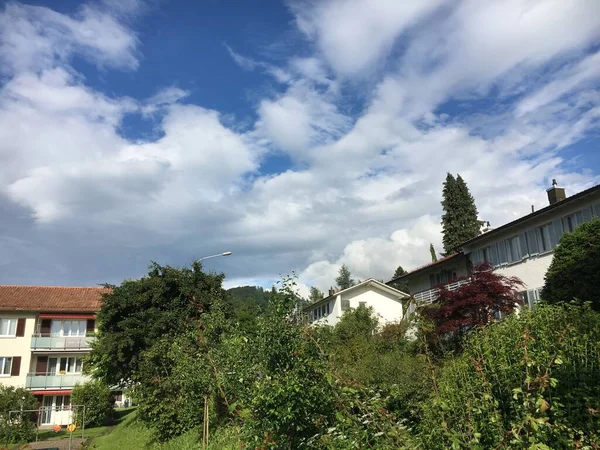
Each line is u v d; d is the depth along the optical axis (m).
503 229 24.42
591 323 7.17
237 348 11.52
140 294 24.16
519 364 4.94
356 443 4.64
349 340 23.48
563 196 25.36
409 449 4.34
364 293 42.34
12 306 37.59
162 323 22.75
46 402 37.00
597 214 19.39
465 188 52.22
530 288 22.81
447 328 16.73
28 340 37.53
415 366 10.81
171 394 17.14
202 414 14.58
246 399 7.70
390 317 42.06
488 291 17.44
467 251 28.08
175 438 16.44
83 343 38.06
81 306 39.50
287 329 7.48
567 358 6.00
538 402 3.62
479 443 4.04
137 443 19.19
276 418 6.30
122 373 23.95
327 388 6.14
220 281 24.83
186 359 15.18
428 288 34.03
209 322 15.36
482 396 4.55
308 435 6.18
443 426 4.22
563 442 4.31
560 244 18.12
